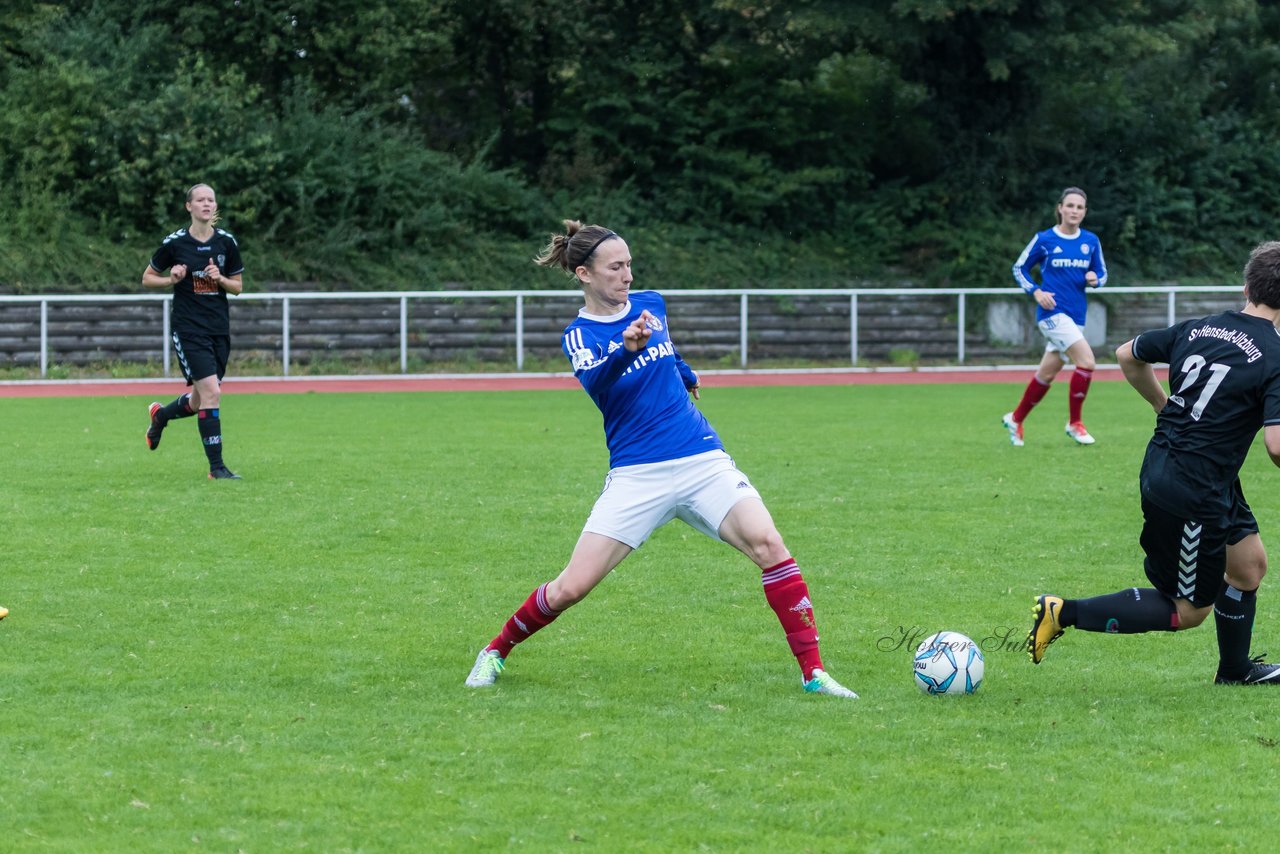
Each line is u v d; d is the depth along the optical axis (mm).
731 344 52188
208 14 61844
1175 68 69500
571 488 22172
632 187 65688
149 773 9102
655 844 7945
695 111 67125
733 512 11086
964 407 37062
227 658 12172
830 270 62938
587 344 10898
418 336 50031
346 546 17453
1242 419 10531
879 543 17547
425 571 16016
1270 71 71312
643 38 67438
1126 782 8945
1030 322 53625
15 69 59250
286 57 63688
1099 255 27266
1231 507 10867
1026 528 18562
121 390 44344
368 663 12055
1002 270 62562
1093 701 10836
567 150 66750
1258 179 68938
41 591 14828
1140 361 11328
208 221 22688
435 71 68875
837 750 9586
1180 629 11320
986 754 9500
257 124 58688
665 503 11078
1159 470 10766
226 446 28047
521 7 65000
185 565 16234
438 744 9711
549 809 8469
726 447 27625
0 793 8734
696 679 11562
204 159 56969
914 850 7871
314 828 8180
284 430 31328
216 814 8406
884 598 14586
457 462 25406
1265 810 8453
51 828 8180
